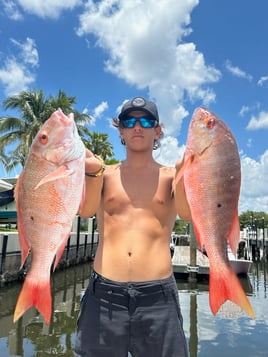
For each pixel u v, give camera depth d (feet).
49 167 7.93
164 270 8.96
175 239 122.93
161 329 8.55
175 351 8.53
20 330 30.09
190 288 51.31
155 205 9.34
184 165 8.29
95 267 9.25
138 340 8.61
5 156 87.61
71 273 70.79
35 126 81.15
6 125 83.87
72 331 30.22
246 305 7.50
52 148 7.95
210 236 8.32
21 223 8.07
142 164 9.82
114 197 9.46
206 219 8.35
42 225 7.89
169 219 9.53
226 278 7.95
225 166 8.43
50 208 7.88
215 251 8.23
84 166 8.14
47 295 7.60
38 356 24.47
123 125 9.87
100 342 8.58
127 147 9.94
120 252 8.93
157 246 9.10
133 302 8.61
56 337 28.55
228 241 8.34
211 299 7.94
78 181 7.98
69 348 26.14
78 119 88.89
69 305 41.83
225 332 30.07
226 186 8.41
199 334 29.50
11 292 46.26
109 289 8.77
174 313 8.84
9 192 61.26
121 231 9.14
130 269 8.77
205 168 8.39
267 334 29.66
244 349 26.25
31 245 7.93
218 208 8.37
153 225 9.18
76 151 8.02
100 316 8.73
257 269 92.07
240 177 8.54
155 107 9.98
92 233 96.02
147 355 8.55
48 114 83.76
